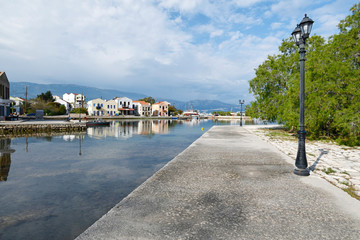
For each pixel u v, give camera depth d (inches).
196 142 533.3
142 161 489.7
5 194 274.4
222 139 600.4
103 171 395.9
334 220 140.0
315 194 186.1
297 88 668.7
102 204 241.6
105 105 3553.2
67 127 1397.6
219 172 256.4
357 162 324.5
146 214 146.5
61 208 230.2
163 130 1485.0
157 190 193.9
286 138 667.4
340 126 557.0
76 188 297.4
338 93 577.9
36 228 186.7
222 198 175.9
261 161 317.7
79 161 487.8
